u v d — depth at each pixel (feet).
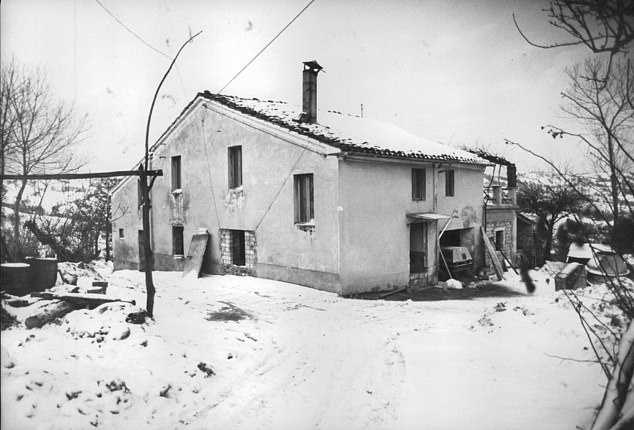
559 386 13.82
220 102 44.91
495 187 59.36
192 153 49.24
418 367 17.35
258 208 42.04
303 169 37.93
